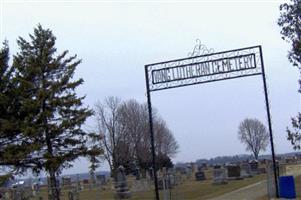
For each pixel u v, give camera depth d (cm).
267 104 2456
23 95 3350
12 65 3394
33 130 3216
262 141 12544
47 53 3516
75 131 3491
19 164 3353
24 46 3534
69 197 4228
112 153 7669
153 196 3781
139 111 8269
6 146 3300
